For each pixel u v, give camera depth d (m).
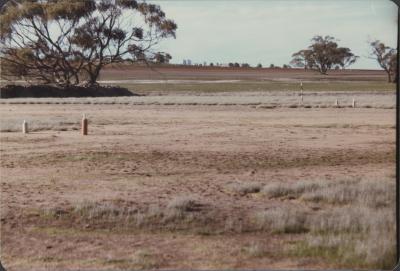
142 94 80.69
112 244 12.87
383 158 25.44
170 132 35.22
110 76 148.12
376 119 42.16
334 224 14.18
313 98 64.94
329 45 148.50
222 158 25.39
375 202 16.39
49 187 19.36
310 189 18.45
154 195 18.05
